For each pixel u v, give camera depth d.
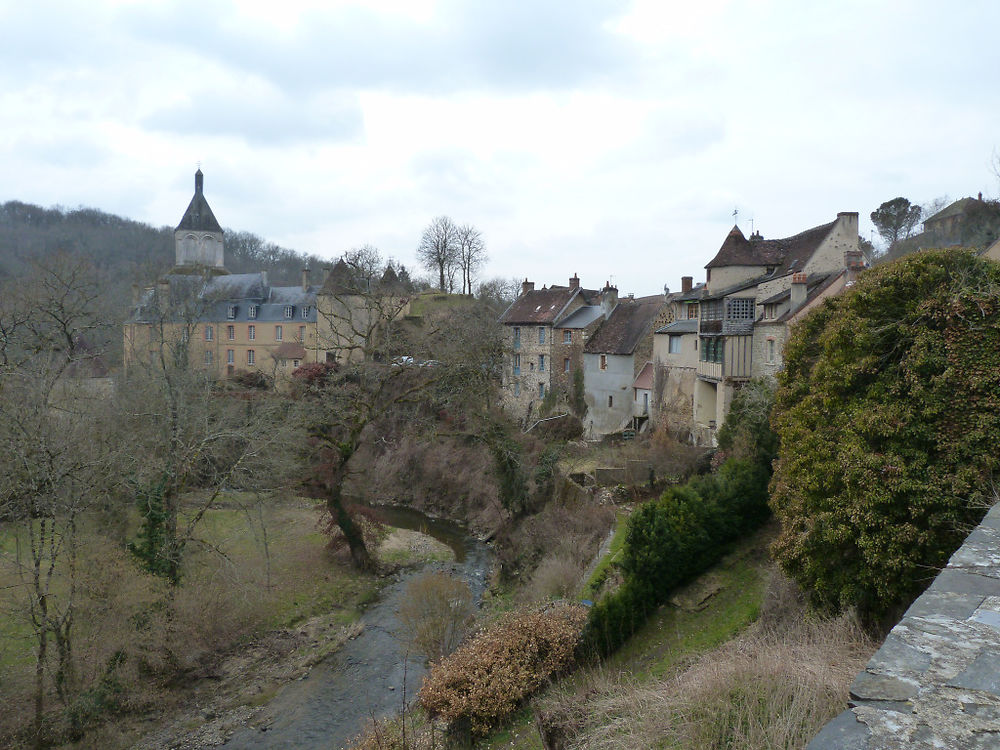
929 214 56.53
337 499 27.27
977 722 2.82
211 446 23.09
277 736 16.05
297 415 27.16
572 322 46.06
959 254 12.31
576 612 15.65
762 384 23.48
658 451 28.69
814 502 12.62
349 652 20.38
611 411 41.69
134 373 31.62
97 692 16.47
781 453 14.58
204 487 27.80
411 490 38.62
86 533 18.20
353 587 25.53
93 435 21.12
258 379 44.91
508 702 12.71
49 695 16.44
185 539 20.53
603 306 45.28
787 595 13.99
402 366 31.00
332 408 28.44
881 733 2.82
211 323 56.78
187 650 19.31
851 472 11.65
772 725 7.64
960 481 10.66
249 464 27.02
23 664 17.47
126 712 16.92
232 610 21.33
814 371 13.59
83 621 16.72
